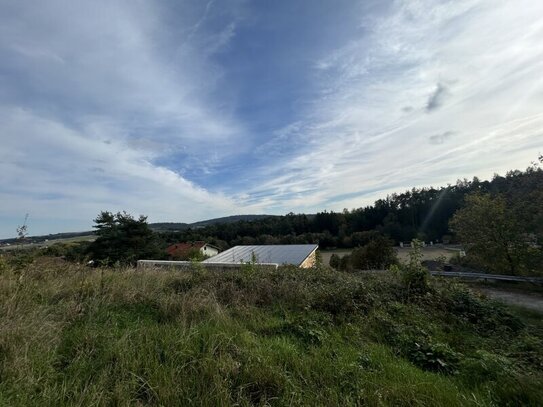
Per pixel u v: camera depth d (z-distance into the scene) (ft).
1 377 9.43
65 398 8.98
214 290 21.74
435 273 50.14
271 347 12.87
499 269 47.52
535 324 22.02
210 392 9.34
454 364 12.73
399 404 9.25
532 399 10.07
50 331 12.66
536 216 42.60
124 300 18.42
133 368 10.34
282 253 69.26
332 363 11.68
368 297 21.72
